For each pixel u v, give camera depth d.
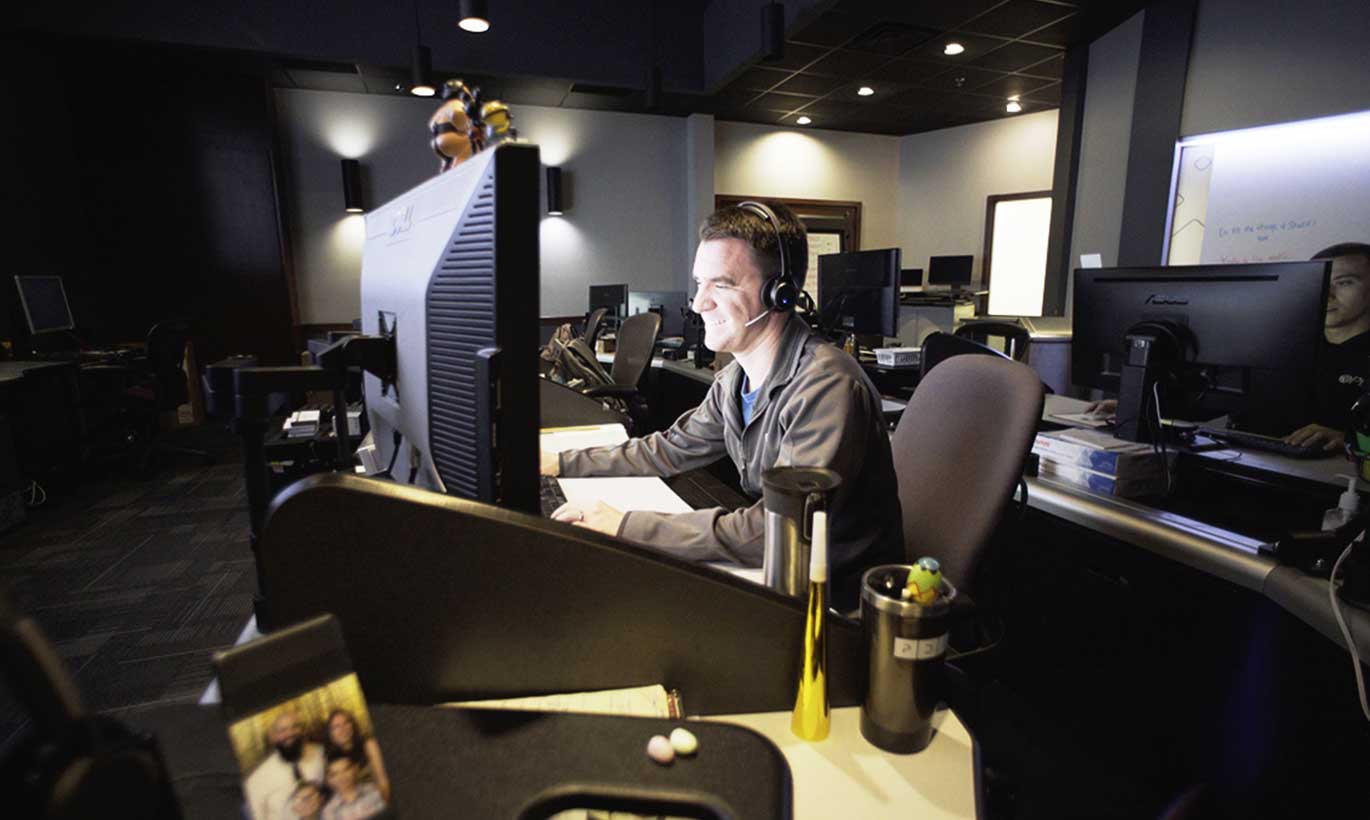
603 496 1.18
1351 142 2.92
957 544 1.03
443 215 0.57
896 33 4.20
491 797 0.41
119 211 4.91
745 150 6.82
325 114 5.52
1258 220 3.26
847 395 0.95
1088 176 4.34
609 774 0.43
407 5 4.73
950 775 0.52
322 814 0.35
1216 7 3.35
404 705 0.48
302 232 5.58
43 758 0.25
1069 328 2.67
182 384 4.14
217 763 0.40
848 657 0.60
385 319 0.73
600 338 5.07
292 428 2.40
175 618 2.22
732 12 4.97
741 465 1.19
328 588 0.48
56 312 4.27
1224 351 1.33
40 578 2.52
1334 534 0.94
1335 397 1.73
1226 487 1.30
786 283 1.01
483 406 0.50
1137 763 1.25
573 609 0.52
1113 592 1.28
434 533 0.48
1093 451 1.33
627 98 5.82
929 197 7.14
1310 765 1.00
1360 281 2.07
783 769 0.45
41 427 3.51
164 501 3.40
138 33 4.29
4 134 4.07
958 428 1.12
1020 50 4.49
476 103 0.80
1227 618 1.10
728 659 0.56
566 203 6.31
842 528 0.99
